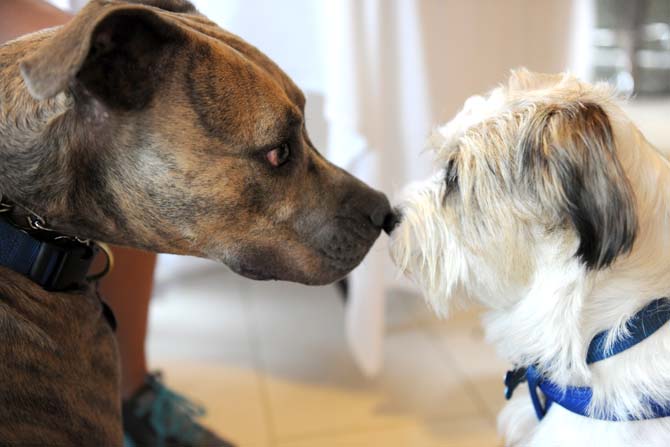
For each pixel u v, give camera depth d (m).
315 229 1.36
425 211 1.37
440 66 2.34
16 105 1.15
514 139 1.23
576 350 1.22
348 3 1.96
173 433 2.04
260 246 1.32
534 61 2.51
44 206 1.18
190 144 1.19
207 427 2.20
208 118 1.19
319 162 1.41
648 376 1.18
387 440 2.16
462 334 2.76
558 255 1.22
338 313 2.99
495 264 1.29
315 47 2.13
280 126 1.24
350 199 1.40
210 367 2.59
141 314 2.00
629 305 1.20
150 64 1.15
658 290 1.21
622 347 1.20
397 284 2.53
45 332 1.17
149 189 1.20
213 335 2.82
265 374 2.54
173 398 2.10
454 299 1.42
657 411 1.17
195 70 1.18
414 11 2.13
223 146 1.21
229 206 1.25
